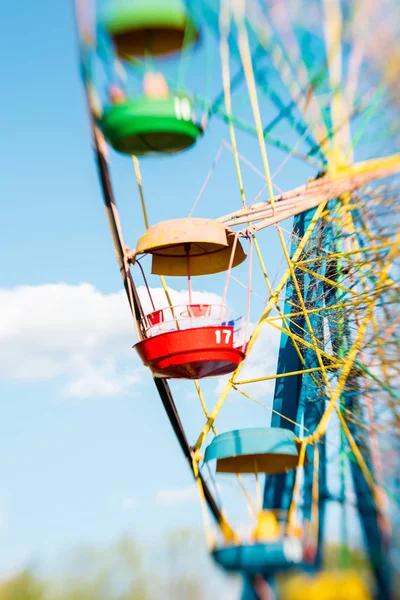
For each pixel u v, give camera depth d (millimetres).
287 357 25031
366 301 20578
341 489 20859
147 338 19844
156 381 21547
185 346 19250
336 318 23422
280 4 15828
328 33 15359
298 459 22172
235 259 23516
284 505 22516
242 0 16625
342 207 19922
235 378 22281
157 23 16250
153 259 23359
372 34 14531
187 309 19922
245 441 19844
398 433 18234
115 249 20734
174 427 21766
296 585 14438
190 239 20031
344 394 21812
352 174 16844
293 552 14922
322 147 17922
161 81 16328
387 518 16984
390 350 19906
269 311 22234
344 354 23188
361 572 15203
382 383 20031
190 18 16344
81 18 15797
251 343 21891
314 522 18812
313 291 24906
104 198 20062
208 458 20094
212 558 15508
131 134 16141
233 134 20734
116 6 16297
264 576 15242
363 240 23109
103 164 19312
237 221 21266
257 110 17938
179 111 16078
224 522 18562
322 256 23297
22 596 17922
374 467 19078
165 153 17000
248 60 17328
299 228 24922
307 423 23953
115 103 16109
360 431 20641
